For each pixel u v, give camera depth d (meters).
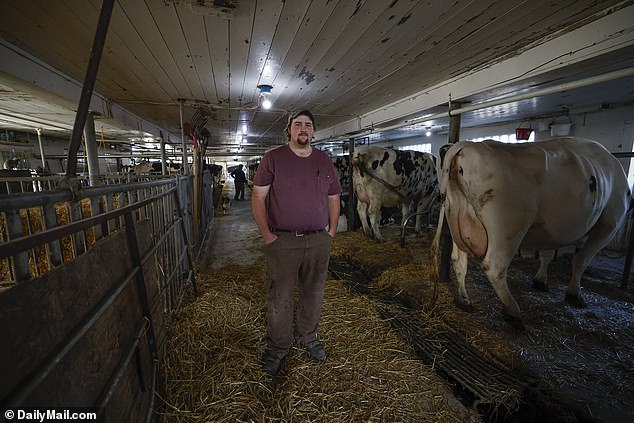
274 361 1.68
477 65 2.69
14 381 0.51
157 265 1.66
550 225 2.09
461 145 2.18
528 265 3.46
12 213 0.63
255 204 1.60
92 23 1.79
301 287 1.78
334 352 1.84
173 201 2.54
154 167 8.59
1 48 1.98
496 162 1.95
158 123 5.84
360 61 2.55
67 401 0.66
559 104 4.14
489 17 1.84
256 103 4.18
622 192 2.38
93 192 0.95
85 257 0.80
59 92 2.62
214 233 5.52
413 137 9.36
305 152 1.61
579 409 1.45
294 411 1.40
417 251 4.05
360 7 1.70
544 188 1.99
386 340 1.98
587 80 1.70
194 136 4.09
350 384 1.59
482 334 2.06
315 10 1.71
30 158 6.04
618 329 2.13
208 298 2.33
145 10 1.67
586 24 1.89
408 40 2.14
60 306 0.66
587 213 2.15
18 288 0.53
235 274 3.24
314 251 1.62
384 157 4.47
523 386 1.59
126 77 2.87
